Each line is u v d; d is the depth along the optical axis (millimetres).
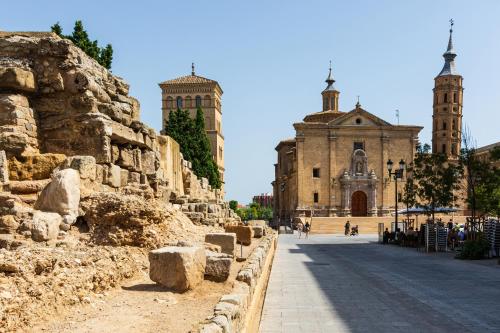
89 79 15797
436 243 29609
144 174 18688
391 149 79500
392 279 16422
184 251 7648
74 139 15383
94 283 6906
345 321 10109
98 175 14742
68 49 15672
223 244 13141
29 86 15289
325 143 79000
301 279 16375
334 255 26891
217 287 8047
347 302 12180
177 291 7508
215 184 69250
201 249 8102
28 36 16578
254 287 9742
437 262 22562
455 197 32500
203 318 5977
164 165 24609
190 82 97500
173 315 6102
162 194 19703
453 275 17547
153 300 6855
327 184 78188
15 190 12352
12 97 14781
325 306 11664
